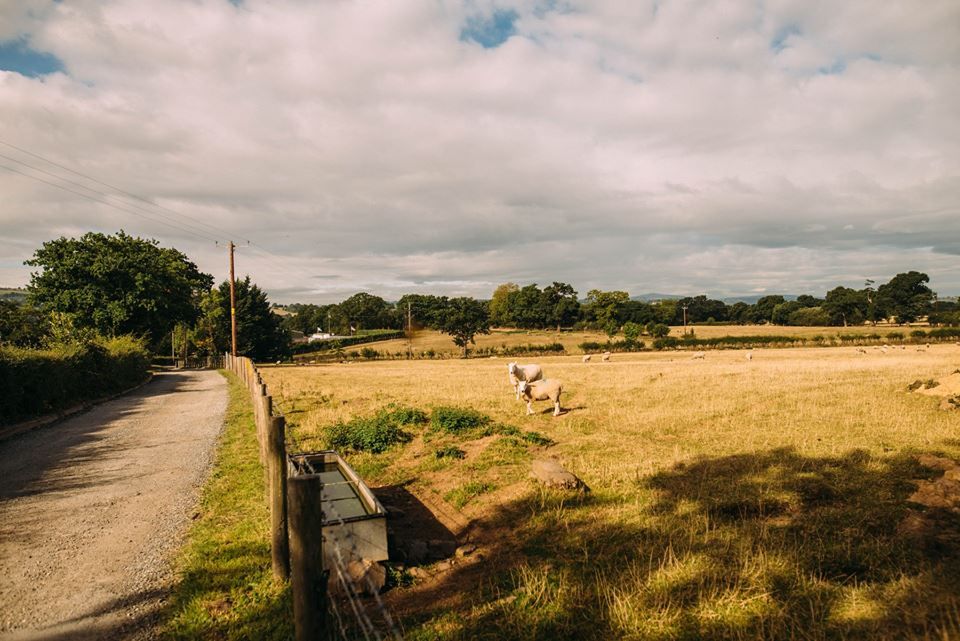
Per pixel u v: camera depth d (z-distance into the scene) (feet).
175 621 16.26
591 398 63.72
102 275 155.43
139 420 54.80
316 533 12.76
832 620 15.02
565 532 22.77
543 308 442.09
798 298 542.98
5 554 21.30
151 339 173.47
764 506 24.49
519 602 16.85
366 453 38.24
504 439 38.55
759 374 83.46
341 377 119.65
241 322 247.50
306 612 12.73
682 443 38.24
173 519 24.95
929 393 51.31
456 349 266.57
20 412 53.26
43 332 126.11
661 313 465.06
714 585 16.80
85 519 25.09
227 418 54.90
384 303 536.01
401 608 17.26
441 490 29.71
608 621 15.60
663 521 23.11
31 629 15.88
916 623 14.44
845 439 36.55
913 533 20.11
